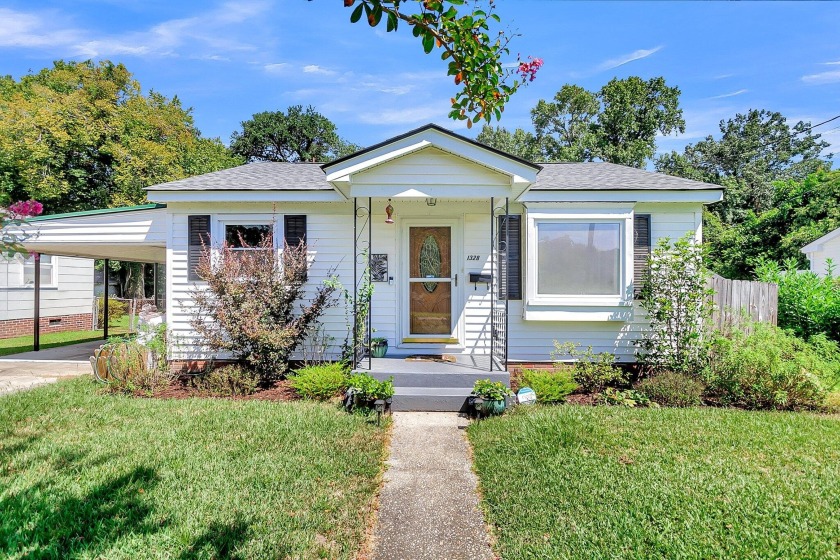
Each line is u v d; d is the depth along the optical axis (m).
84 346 12.20
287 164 10.07
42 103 19.36
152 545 2.86
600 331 7.75
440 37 3.13
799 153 35.31
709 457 4.18
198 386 6.95
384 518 3.42
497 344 7.84
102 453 4.26
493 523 3.31
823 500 3.41
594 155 28.75
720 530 3.01
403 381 6.57
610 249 7.40
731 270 16.28
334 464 4.12
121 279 25.83
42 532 2.97
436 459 4.53
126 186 20.58
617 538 2.95
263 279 7.10
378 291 7.98
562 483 3.69
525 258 7.65
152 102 25.03
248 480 3.75
